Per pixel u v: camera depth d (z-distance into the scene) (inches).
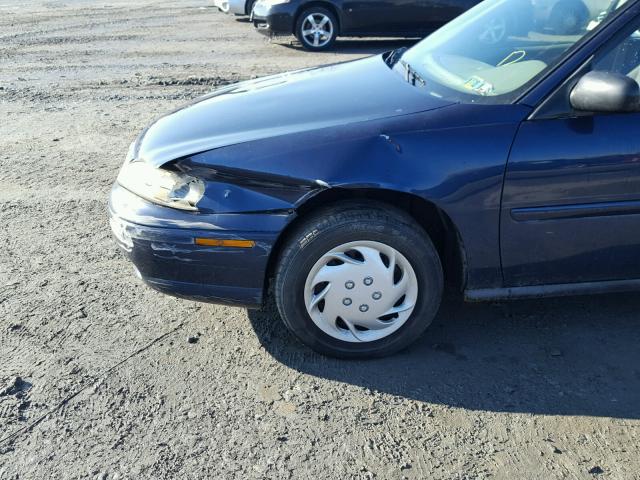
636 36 109.0
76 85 319.3
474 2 411.8
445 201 104.7
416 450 95.7
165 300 136.5
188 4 676.7
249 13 508.1
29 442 97.8
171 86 313.3
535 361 115.6
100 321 129.0
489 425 100.5
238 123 116.5
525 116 105.3
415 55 142.3
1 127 256.1
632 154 104.6
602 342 120.5
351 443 97.1
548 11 125.9
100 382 111.0
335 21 408.5
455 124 105.8
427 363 115.6
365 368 114.4
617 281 116.2
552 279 114.7
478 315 130.2
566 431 99.0
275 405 105.3
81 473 92.2
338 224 105.5
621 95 98.4
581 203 107.0
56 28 510.0
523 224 107.9
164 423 101.6
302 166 103.5
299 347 120.3
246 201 104.7
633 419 101.2
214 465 93.3
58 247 160.7
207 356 117.9
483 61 123.3
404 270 110.6
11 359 117.3
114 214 115.4
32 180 203.6
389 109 111.7
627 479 89.9
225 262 107.3
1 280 144.9
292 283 108.7
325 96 123.2
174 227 106.6
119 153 226.2
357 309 111.9
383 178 103.0
